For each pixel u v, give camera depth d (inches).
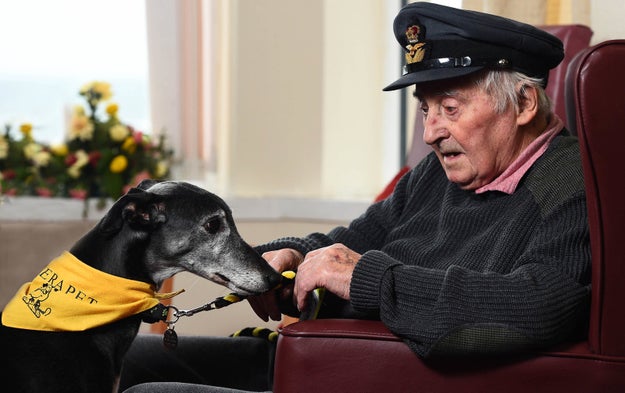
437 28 63.4
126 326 64.4
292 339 56.6
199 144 145.3
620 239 52.0
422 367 55.0
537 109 64.6
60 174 134.4
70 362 61.1
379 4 146.2
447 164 65.7
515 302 53.6
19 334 60.7
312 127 146.5
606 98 51.1
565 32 86.8
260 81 146.3
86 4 144.6
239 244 68.4
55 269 63.0
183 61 143.6
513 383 54.0
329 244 75.4
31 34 142.6
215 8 144.2
